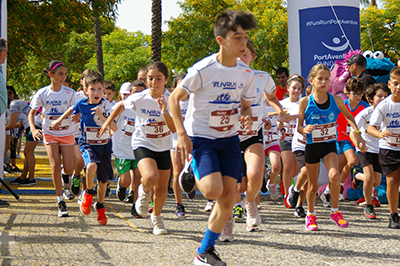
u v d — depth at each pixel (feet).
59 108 18.47
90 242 13.42
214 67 10.68
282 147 20.58
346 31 26.68
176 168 18.20
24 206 19.60
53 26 49.73
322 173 24.25
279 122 18.29
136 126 14.62
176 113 10.59
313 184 15.93
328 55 26.50
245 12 10.46
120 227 15.88
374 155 18.85
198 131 11.06
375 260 11.99
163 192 14.67
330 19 26.50
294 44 27.37
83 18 50.65
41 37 51.55
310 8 26.68
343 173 22.15
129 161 18.99
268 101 14.92
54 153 18.03
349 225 16.85
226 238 13.85
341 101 16.83
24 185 26.48
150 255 12.07
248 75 11.21
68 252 12.15
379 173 19.06
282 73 25.30
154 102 14.06
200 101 10.94
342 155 22.06
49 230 14.94
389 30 82.84
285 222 17.31
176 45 80.07
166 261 11.48
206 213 19.33
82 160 19.89
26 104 27.40
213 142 10.97
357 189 22.57
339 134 20.67
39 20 47.75
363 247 13.46
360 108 20.86
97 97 16.66
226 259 11.83
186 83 10.61
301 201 18.43
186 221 17.39
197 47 79.30
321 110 15.69
